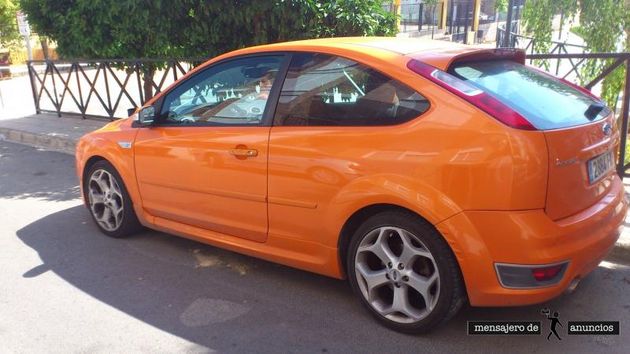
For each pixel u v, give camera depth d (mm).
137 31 8438
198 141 3900
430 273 2996
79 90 10898
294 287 3811
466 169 2732
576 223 2803
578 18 8438
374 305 3244
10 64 23750
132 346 3146
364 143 3070
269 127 3525
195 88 4066
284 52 3605
